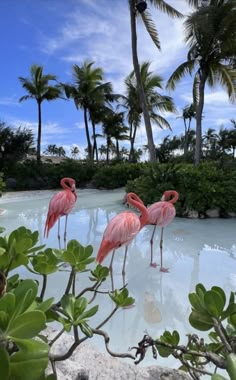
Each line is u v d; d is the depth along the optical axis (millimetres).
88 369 1690
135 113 26438
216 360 1240
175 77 15664
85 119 25516
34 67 22375
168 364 2277
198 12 13273
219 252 5172
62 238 6059
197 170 9406
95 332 1383
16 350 908
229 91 15391
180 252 5168
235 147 40000
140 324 2908
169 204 4566
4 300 801
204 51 14172
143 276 4082
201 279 3979
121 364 1831
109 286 3742
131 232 3486
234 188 8555
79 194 15109
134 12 12562
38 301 1323
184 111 35750
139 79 12992
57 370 1547
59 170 20375
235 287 3727
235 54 13969
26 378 785
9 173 20281
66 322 1139
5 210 9680
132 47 12844
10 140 21328
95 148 28172
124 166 18547
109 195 14273
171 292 3604
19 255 1256
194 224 7531
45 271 1358
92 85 24797
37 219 8242
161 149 33062
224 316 1247
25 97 23078
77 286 3689
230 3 12867
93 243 5754
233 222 7781
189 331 2777
